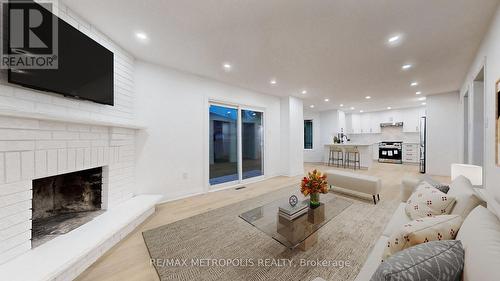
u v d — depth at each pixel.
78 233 1.79
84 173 2.33
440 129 5.28
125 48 2.67
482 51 2.36
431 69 3.36
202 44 2.54
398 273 0.63
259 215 2.05
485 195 1.64
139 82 3.00
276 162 5.54
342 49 2.65
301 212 1.98
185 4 1.79
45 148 1.59
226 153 4.52
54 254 1.46
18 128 1.41
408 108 7.79
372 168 6.70
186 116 3.58
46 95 1.68
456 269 0.70
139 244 1.95
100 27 2.17
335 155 7.71
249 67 3.33
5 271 1.27
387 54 2.78
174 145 3.42
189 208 2.97
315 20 2.02
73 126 1.86
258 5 1.80
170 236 2.11
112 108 2.48
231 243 1.97
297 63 3.13
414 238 0.97
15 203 1.39
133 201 2.68
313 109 8.09
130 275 1.52
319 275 1.51
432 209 1.54
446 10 1.84
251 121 5.10
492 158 2.00
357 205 3.03
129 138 2.81
